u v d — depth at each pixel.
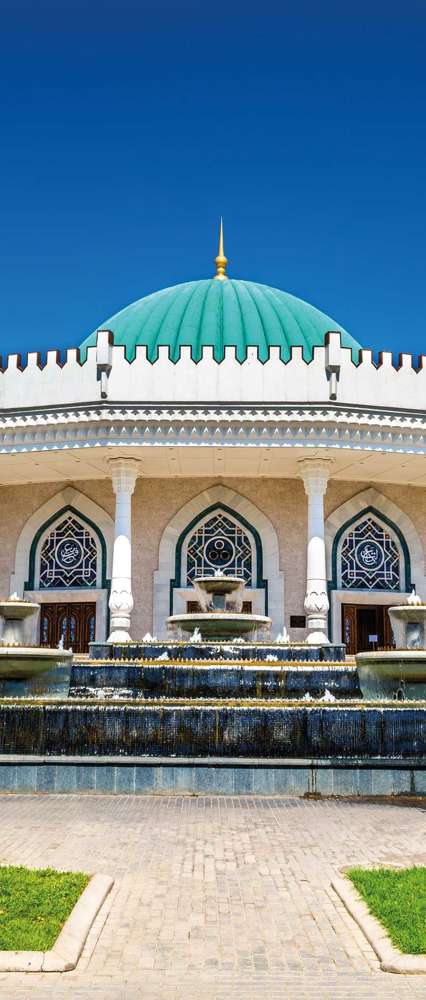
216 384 21.38
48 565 25.28
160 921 6.53
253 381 21.42
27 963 5.65
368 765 11.71
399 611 16.88
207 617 20.27
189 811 10.45
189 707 12.16
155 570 24.62
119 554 21.72
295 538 24.81
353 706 12.20
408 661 14.10
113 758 11.73
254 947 6.07
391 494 25.53
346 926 6.48
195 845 8.76
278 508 24.89
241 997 5.34
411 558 25.44
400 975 5.66
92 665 15.78
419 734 12.07
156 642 19.38
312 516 21.91
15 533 25.45
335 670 15.77
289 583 24.58
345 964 5.83
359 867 7.84
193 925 6.46
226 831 9.40
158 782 11.62
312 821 9.95
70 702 12.27
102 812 10.35
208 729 12.06
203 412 20.84
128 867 7.92
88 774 11.66
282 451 21.45
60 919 6.28
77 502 25.05
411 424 21.38
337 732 12.04
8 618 17.62
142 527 24.83
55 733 12.14
